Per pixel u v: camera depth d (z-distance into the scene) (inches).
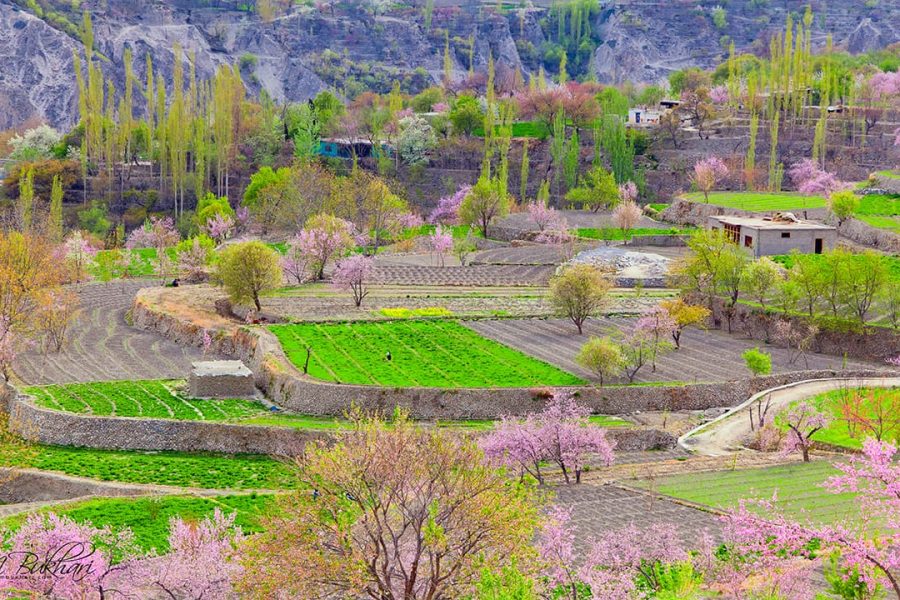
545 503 4320.9
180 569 4057.6
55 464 6254.9
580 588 3924.7
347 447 3905.0
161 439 6501.0
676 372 7135.8
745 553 4030.5
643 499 5103.3
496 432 5782.5
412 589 3627.0
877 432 5999.0
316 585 3641.7
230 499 5497.1
